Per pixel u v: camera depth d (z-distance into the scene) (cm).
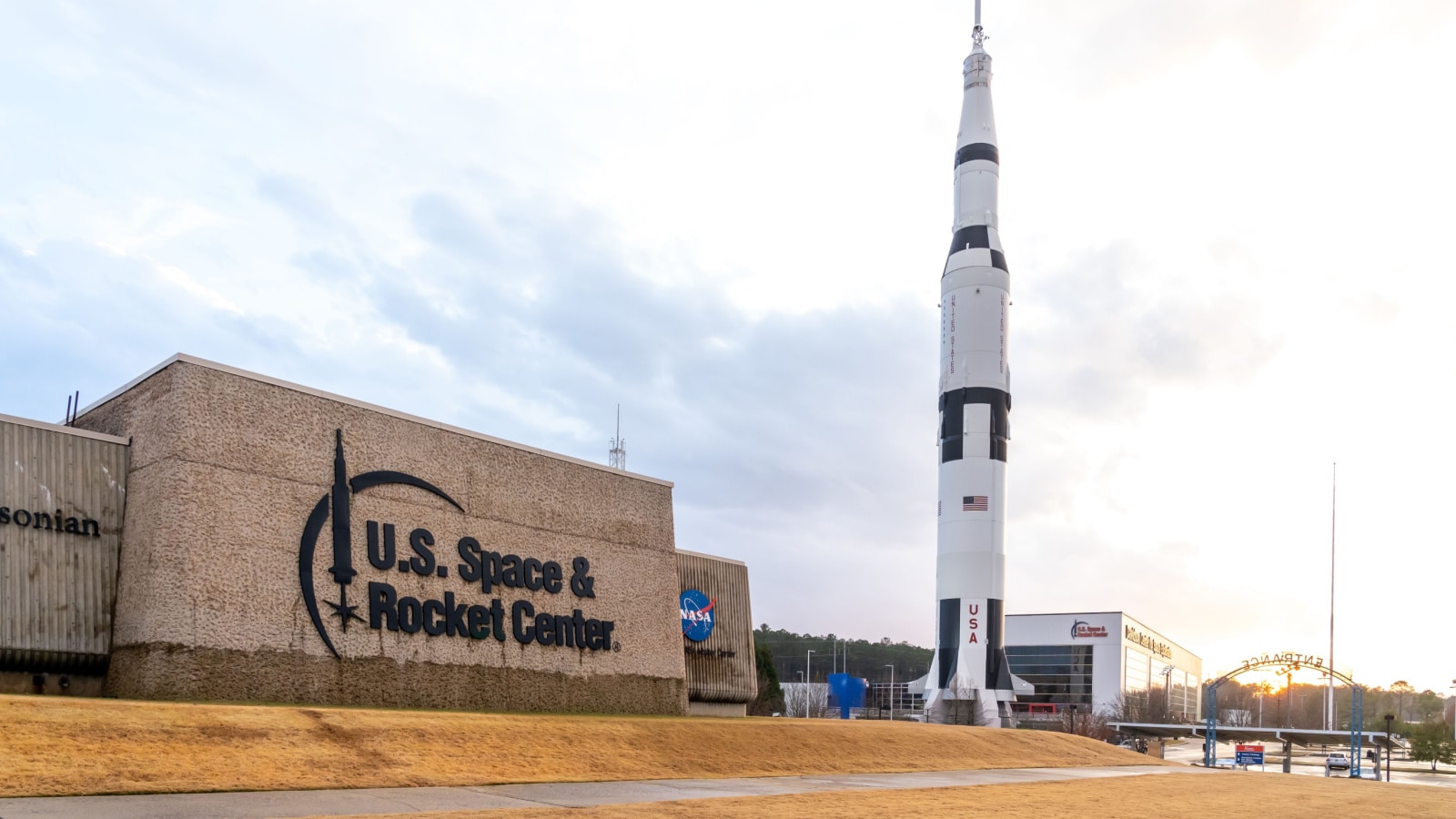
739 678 5538
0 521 3067
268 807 1942
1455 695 16338
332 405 3669
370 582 3631
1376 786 4841
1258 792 3831
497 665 3972
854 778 3347
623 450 9088
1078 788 3522
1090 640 15388
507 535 4138
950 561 9500
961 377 9588
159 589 3122
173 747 2261
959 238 9938
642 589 4653
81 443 3284
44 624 3100
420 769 2534
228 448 3344
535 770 2753
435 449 3959
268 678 3288
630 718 3788
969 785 3362
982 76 10275
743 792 2702
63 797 1875
